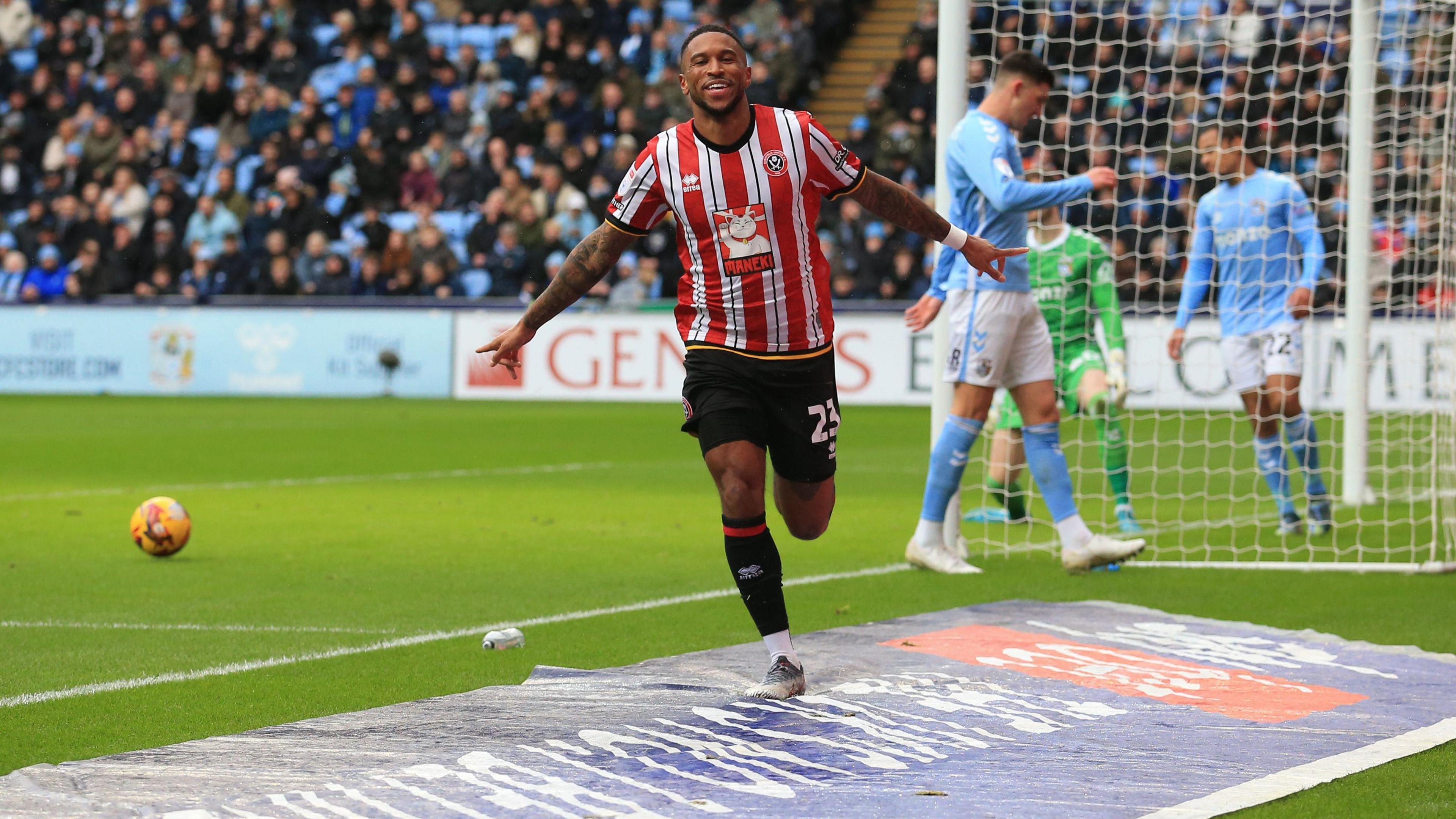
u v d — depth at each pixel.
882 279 27.00
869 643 6.90
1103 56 26.56
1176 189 25.28
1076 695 5.94
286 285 29.02
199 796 4.48
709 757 4.95
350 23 34.28
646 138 30.12
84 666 6.54
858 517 12.33
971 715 5.58
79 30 35.12
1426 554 10.48
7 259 30.78
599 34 32.59
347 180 31.08
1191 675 6.30
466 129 31.06
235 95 33.28
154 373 28.84
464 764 4.84
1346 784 4.75
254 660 6.67
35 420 22.50
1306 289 11.21
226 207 30.08
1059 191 8.43
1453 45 10.81
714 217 5.74
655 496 13.63
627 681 6.08
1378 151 20.81
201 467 16.22
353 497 13.42
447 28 35.06
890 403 26.28
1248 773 4.84
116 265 30.12
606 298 28.06
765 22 32.50
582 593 8.52
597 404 26.56
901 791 4.59
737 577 5.92
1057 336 11.80
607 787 4.60
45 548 10.21
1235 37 25.98
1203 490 15.16
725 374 5.88
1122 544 9.04
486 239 28.45
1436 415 11.15
